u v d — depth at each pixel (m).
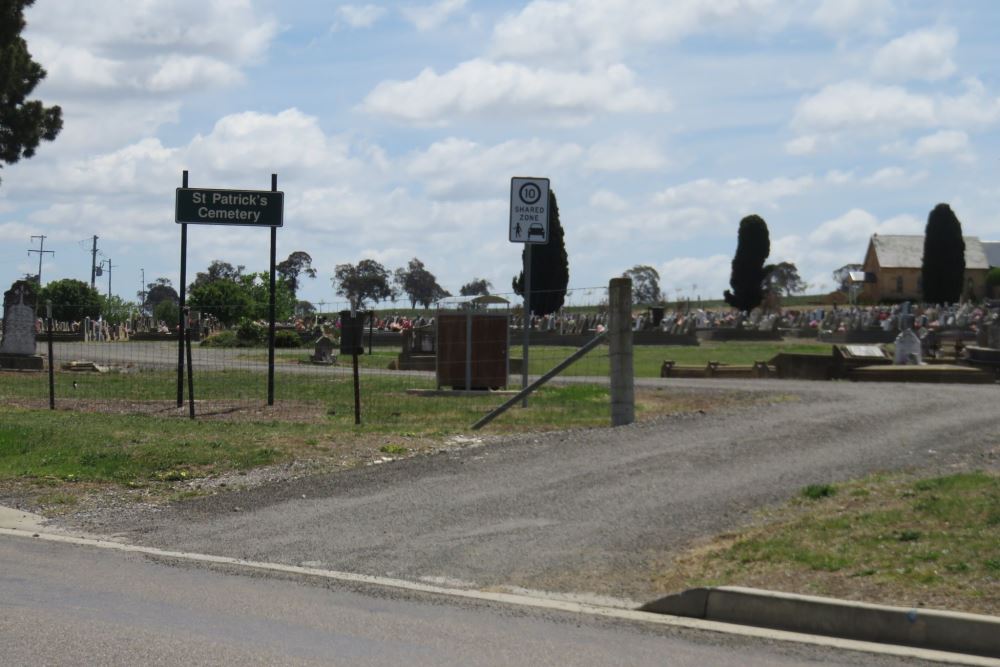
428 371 32.12
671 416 17.36
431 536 10.34
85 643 6.79
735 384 24.22
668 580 8.50
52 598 8.05
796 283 122.38
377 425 17.58
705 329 55.88
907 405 17.52
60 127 42.12
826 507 10.08
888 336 50.75
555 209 69.94
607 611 7.79
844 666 6.45
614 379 17.16
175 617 7.52
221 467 14.02
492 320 24.06
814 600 7.27
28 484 13.13
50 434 16.27
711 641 7.00
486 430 17.02
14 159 41.19
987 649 6.69
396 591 8.42
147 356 39.16
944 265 81.88
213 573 9.06
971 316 51.56
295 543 10.23
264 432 16.61
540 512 11.11
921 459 12.61
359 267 123.06
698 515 10.55
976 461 12.18
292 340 51.38
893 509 9.48
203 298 69.12
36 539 10.50
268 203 21.28
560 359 33.19
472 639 7.01
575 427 17.19
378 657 6.56
